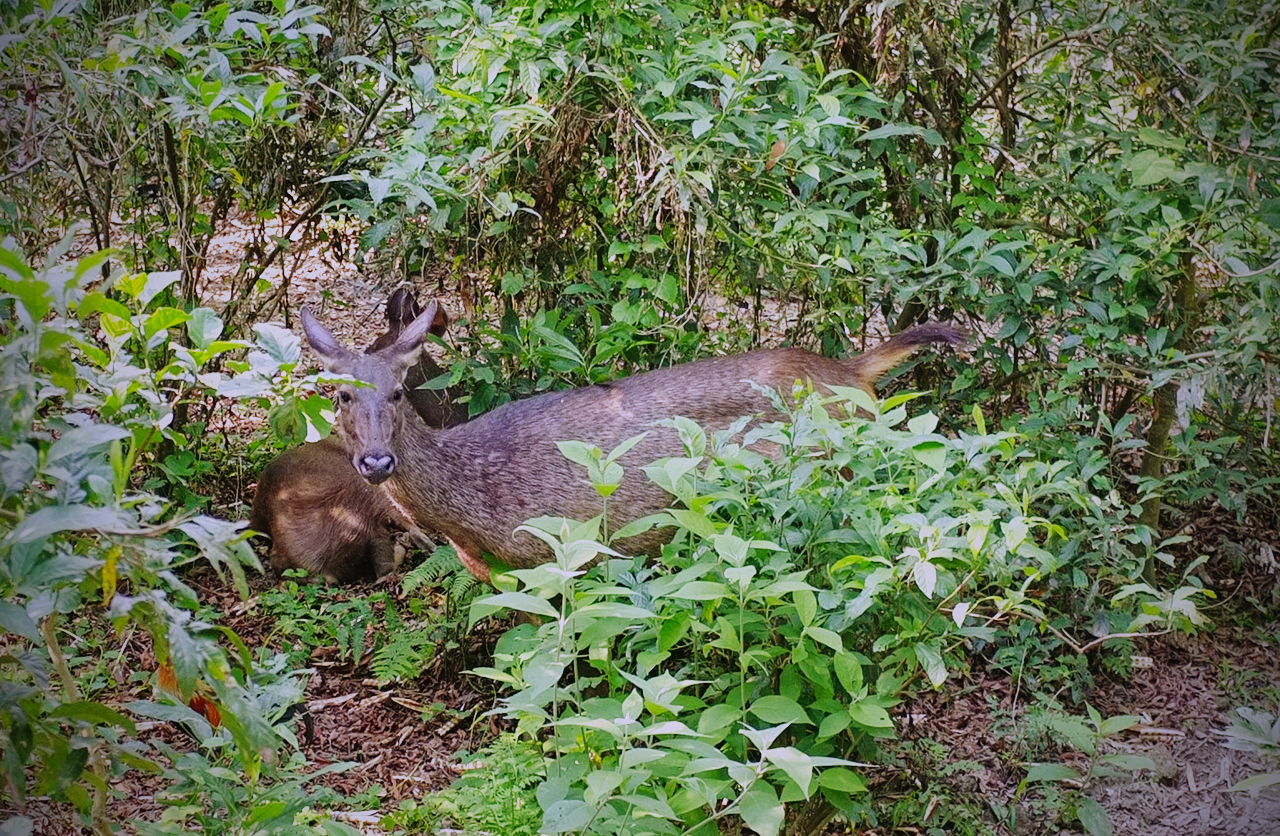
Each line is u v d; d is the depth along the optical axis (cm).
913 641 314
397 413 429
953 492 331
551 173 471
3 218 375
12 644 317
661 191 436
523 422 462
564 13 447
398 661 465
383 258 538
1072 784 416
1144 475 518
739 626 293
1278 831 379
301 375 642
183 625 209
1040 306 500
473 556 463
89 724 221
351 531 555
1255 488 500
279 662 298
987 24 545
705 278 482
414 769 424
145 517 215
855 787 289
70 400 220
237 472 612
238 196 577
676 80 440
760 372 474
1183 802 405
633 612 270
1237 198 443
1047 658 456
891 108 511
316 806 366
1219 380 451
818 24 542
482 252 499
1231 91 445
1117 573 446
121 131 470
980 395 531
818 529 318
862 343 583
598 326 482
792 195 480
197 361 246
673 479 303
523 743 346
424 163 430
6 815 259
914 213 549
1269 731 270
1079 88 527
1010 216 531
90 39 432
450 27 475
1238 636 509
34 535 174
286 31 442
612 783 239
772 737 242
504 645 349
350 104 529
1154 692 473
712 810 290
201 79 420
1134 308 469
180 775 271
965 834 390
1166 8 470
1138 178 430
